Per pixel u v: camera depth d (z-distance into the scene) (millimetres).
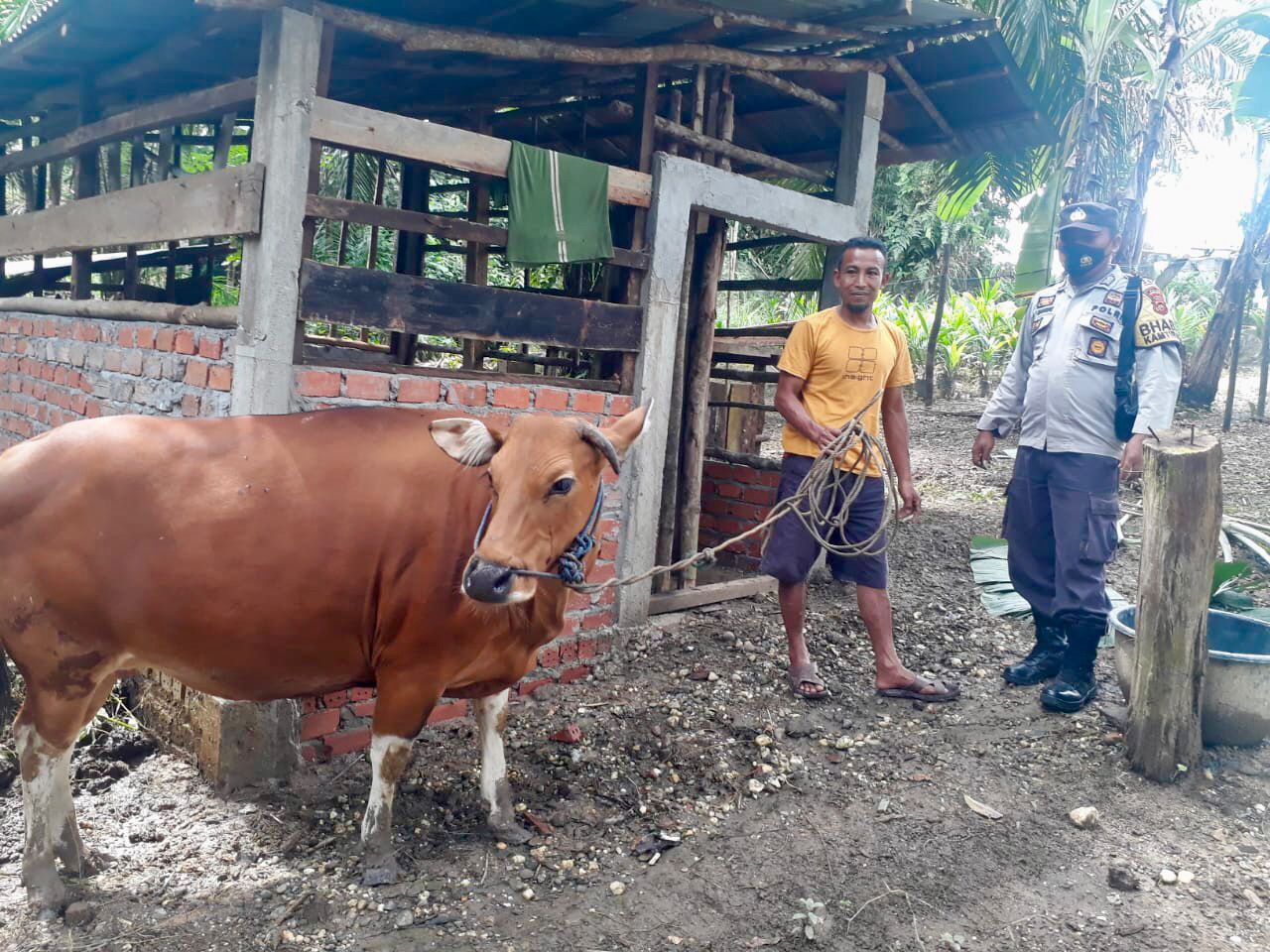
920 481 9617
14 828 3574
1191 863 3479
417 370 4207
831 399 4637
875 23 5312
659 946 3004
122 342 4641
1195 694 3977
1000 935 3086
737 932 3082
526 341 4520
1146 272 14781
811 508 4289
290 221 3719
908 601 6191
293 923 3049
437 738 4273
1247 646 4539
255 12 3869
